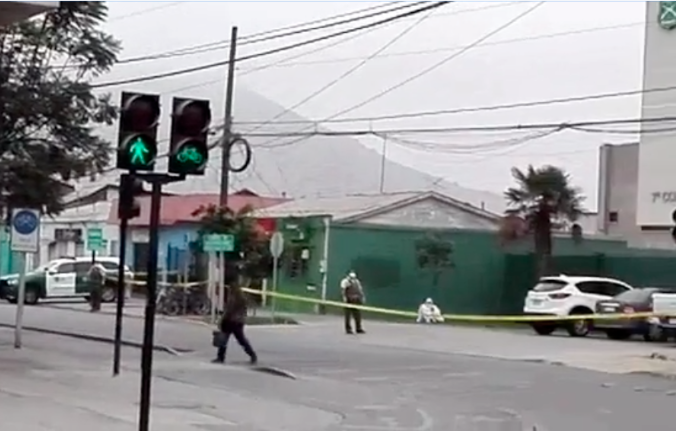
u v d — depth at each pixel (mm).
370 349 43406
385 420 24219
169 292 62781
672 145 71000
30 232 37656
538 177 70188
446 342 48438
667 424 24156
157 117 18922
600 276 69812
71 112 37062
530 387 31547
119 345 31672
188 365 35250
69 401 25125
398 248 70562
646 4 71875
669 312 52031
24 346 40219
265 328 54219
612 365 38938
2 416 22375
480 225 75500
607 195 80188
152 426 21719
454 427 23344
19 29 35656
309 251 69938
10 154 36688
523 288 71875
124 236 31234
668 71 70812
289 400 27375
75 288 72562
